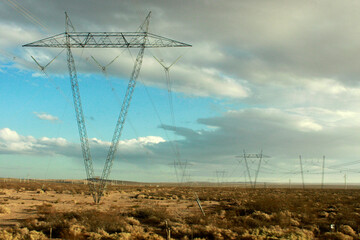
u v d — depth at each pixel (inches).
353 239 1187.9
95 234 1062.4
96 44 2719.0
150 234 1153.4
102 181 2974.9
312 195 3966.5
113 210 1892.2
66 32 2613.2
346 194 4532.5
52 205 2201.0
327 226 1423.5
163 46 2662.4
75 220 1294.3
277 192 5054.1
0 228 1181.1
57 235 1092.5
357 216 1660.9
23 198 2871.6
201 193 4608.8
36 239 989.2
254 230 1216.8
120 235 1051.9
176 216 1648.6
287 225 1429.6
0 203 2161.7
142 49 3078.2
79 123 3201.3
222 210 1942.7
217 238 1114.7
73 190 4591.5
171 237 1142.3
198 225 1311.5
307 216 1674.5
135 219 1515.7
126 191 5349.4
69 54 3043.8
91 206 2349.9
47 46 2564.0
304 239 1106.7
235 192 4982.8
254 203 1957.4
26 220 1321.4
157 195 4020.7
